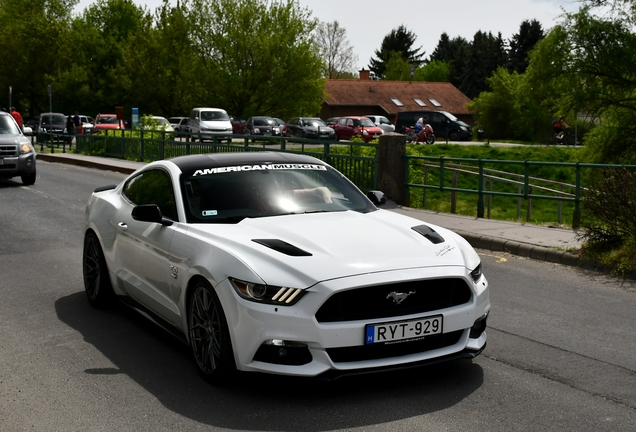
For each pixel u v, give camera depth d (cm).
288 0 5212
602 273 828
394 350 438
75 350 558
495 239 994
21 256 956
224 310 442
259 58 5103
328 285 420
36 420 422
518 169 3372
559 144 4728
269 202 548
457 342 457
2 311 680
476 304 461
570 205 2817
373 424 407
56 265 897
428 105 7419
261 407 434
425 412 424
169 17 6053
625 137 3177
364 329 423
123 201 645
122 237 612
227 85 5128
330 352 425
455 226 1136
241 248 460
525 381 479
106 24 8306
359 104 7188
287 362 426
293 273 429
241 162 596
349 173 1578
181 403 443
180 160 603
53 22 7088
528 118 5169
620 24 3083
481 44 10731
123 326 623
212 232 495
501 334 591
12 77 6956
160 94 6159
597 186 895
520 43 10762
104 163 2572
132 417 423
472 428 401
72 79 7038
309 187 580
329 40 9400
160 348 559
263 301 426
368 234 487
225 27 5206
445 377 485
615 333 595
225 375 455
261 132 4150
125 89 6525
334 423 409
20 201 1549
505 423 409
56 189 1791
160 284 540
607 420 414
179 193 552
